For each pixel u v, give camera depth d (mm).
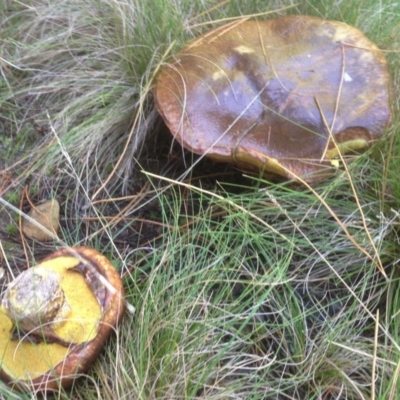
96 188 385
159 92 354
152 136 402
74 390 299
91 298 295
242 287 336
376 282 329
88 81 420
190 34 417
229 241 351
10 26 453
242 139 338
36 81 432
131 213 375
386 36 416
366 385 297
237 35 380
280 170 332
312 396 300
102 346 292
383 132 346
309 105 347
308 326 328
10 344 287
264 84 355
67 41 433
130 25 414
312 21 384
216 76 355
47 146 389
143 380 290
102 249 357
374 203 349
